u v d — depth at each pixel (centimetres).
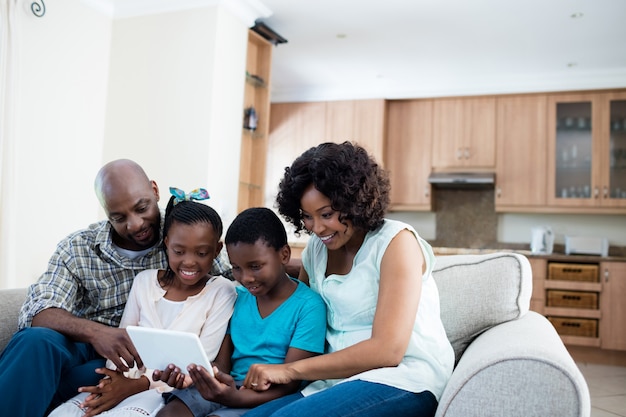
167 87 366
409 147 552
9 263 304
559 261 471
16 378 119
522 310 148
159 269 160
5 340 147
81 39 363
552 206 503
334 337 134
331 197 125
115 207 147
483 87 520
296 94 573
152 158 366
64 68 352
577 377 100
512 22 394
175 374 120
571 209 498
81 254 156
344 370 116
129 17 382
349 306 131
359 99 555
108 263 158
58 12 347
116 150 379
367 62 488
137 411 122
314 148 135
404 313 118
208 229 142
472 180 510
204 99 354
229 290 151
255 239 130
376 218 131
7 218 304
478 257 159
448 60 477
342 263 139
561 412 100
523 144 515
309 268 149
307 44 450
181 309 146
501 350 108
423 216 578
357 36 430
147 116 370
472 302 150
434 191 564
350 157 129
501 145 522
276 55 479
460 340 151
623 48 437
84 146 369
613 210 486
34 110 334
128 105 377
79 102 364
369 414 108
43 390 122
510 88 512
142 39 376
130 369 139
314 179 126
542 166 509
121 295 159
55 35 345
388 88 546
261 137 413
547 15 381
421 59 477
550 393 101
